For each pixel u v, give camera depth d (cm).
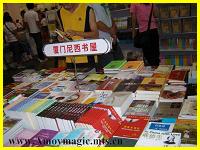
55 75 273
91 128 159
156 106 188
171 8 521
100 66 286
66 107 184
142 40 459
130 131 154
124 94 192
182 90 199
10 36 753
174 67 252
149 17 446
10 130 171
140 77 228
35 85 251
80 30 259
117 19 643
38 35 753
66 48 181
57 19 274
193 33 522
